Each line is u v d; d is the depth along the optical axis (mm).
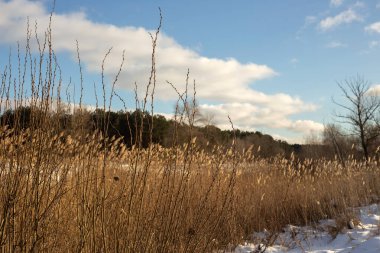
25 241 3076
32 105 3230
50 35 3277
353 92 22953
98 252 3510
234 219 6477
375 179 11656
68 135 3498
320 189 9992
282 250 6914
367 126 22656
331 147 20781
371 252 5660
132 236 3674
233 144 4832
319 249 6996
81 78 3543
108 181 3984
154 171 4461
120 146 4668
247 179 9211
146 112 3793
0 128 3143
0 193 3090
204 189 5320
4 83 3201
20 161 3158
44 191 3277
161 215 3963
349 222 7988
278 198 9180
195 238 4258
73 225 3699
